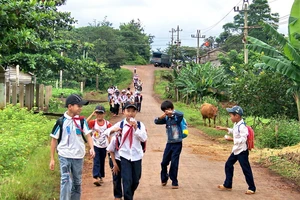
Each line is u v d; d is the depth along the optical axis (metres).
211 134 18.23
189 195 7.98
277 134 14.98
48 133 13.35
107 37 65.44
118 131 7.03
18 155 9.50
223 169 10.68
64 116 6.47
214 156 12.69
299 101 16.22
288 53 12.21
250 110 19.19
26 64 17.08
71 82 52.25
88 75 21.86
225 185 8.48
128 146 6.97
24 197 6.86
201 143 15.51
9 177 8.04
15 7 11.38
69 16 22.14
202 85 33.81
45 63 17.47
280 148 14.58
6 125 12.58
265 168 11.00
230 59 46.38
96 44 62.03
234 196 7.99
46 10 17.47
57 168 9.18
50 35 18.59
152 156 12.28
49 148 11.09
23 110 15.14
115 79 62.44
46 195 7.36
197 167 10.84
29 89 18.64
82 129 6.49
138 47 85.88
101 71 22.17
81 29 67.44
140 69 73.44
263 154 12.67
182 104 34.25
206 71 34.88
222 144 15.52
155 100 42.19
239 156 8.20
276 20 59.03
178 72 44.16
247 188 8.73
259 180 9.52
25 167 8.98
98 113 8.75
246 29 29.48
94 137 8.76
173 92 42.50
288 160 11.39
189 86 34.94
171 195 7.96
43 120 15.47
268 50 13.91
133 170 7.00
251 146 8.18
